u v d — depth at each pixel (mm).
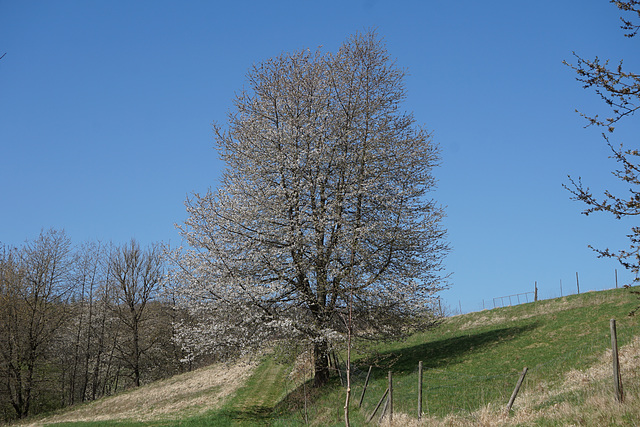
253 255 25781
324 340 25516
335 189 27656
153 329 59812
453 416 15430
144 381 66000
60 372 59781
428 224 27984
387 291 26078
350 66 28359
